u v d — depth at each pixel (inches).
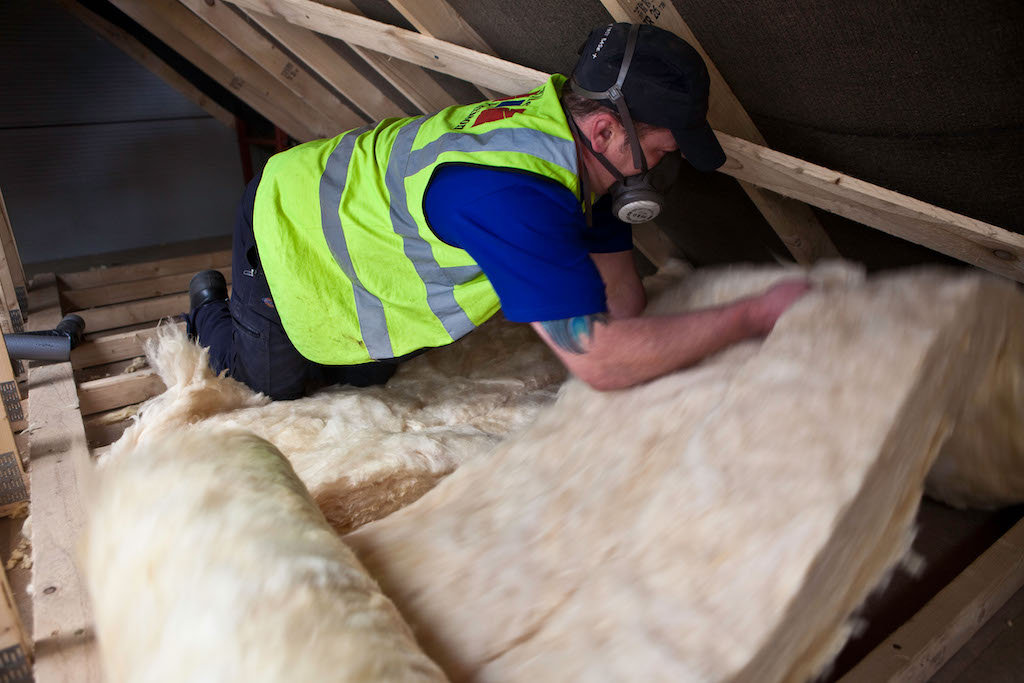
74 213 162.4
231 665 22.3
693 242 78.8
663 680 24.5
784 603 25.7
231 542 27.0
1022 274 46.6
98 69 154.0
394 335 55.9
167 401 61.1
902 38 39.7
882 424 29.4
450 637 28.1
